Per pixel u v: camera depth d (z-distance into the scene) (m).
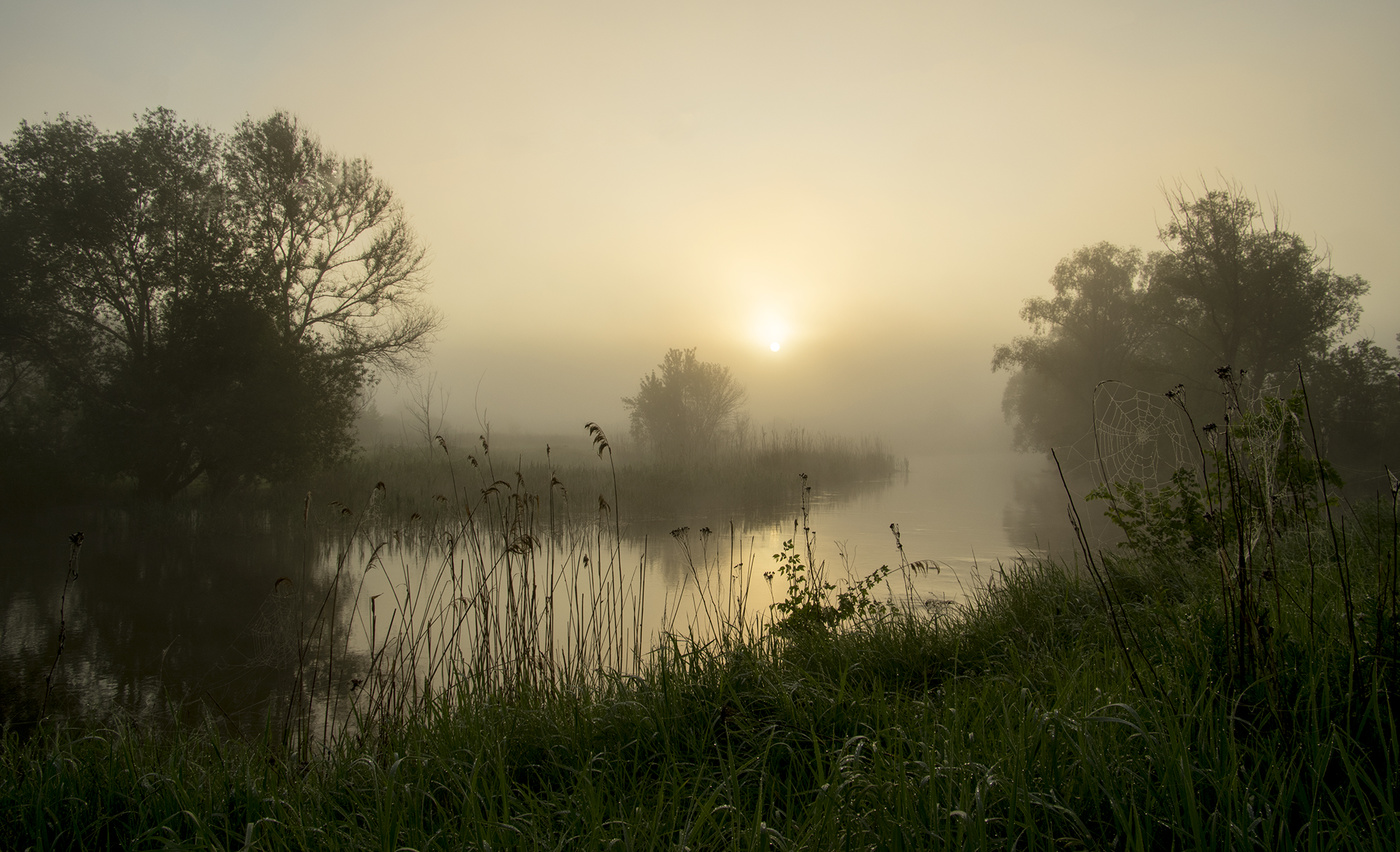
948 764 2.87
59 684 7.14
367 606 9.84
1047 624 5.46
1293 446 5.75
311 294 21.89
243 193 20.56
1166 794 2.56
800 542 14.53
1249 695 3.05
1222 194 30.73
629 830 2.71
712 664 4.43
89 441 18.62
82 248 18.23
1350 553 5.80
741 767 3.31
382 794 3.34
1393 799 2.46
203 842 3.00
